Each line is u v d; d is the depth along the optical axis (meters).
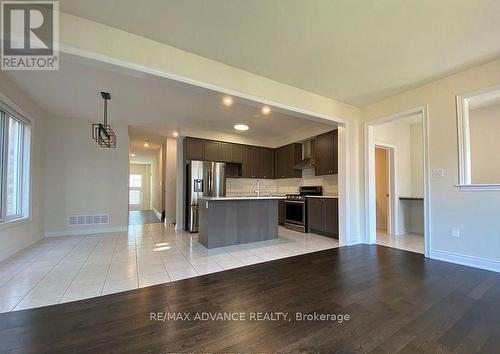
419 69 2.96
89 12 2.03
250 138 6.67
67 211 4.91
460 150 3.04
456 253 3.08
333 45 2.46
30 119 3.92
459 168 3.04
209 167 5.73
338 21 2.11
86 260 3.21
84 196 5.07
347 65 2.86
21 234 3.71
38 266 2.96
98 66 2.24
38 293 2.21
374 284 2.44
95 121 5.15
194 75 2.62
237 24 2.16
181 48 2.53
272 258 3.39
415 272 2.77
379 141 4.85
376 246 4.07
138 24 2.17
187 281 2.53
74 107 4.31
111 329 1.66
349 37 2.33
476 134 4.25
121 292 2.25
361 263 3.14
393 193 5.10
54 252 3.59
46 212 4.71
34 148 4.12
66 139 4.91
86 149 5.10
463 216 3.02
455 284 2.41
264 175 6.89
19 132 3.81
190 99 3.88
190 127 5.73
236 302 2.06
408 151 5.40
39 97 3.82
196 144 5.86
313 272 2.80
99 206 5.21
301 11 1.99
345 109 4.14
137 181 13.91
